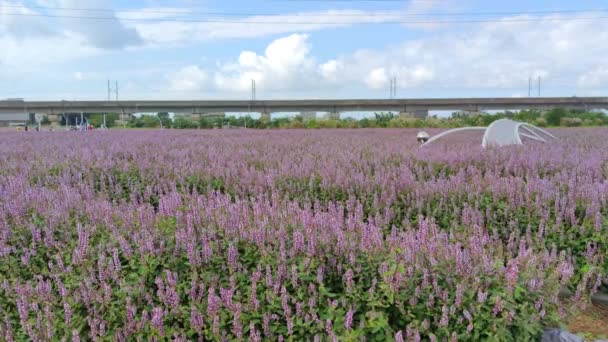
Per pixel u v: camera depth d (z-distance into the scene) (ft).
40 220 14.93
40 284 11.28
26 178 25.59
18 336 10.94
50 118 215.72
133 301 10.82
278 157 34.24
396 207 19.61
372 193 21.24
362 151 38.96
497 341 9.63
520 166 26.91
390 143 50.83
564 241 15.98
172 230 12.89
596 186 18.60
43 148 44.78
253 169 26.73
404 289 10.29
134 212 15.10
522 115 147.64
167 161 32.22
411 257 10.87
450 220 18.08
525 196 18.15
